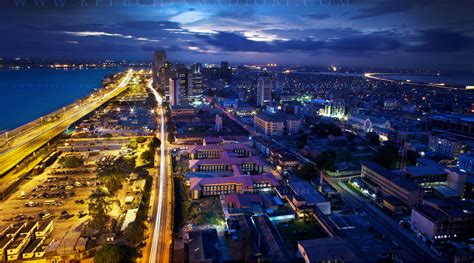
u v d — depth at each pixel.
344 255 155.88
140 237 177.75
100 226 188.62
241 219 197.50
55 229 191.25
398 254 162.50
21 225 182.88
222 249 173.38
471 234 184.75
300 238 186.62
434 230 179.62
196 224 199.00
